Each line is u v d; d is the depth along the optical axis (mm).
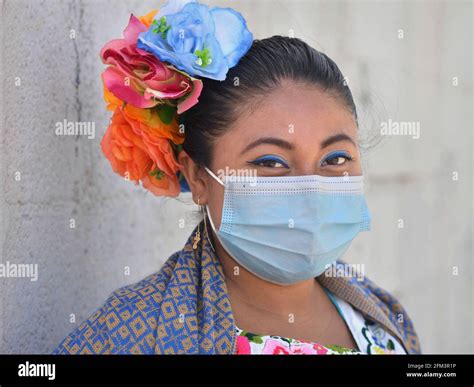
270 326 1613
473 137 4047
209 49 1491
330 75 1585
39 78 1711
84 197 1972
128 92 1508
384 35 3459
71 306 1888
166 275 1590
